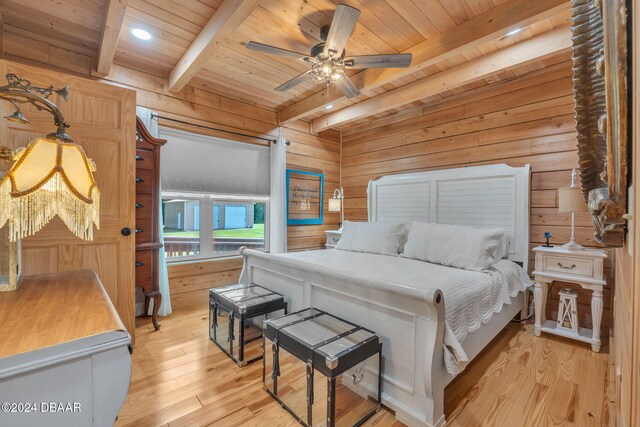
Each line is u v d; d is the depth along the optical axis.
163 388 1.77
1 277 1.22
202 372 1.95
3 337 0.80
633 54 0.35
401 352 1.52
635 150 0.34
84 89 2.03
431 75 3.05
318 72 2.29
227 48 2.62
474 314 1.79
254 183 3.92
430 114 3.68
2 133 1.77
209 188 3.49
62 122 1.14
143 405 1.62
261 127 3.97
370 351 1.52
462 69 2.82
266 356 1.78
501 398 1.69
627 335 0.49
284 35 2.38
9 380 0.69
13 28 2.30
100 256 2.10
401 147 4.00
